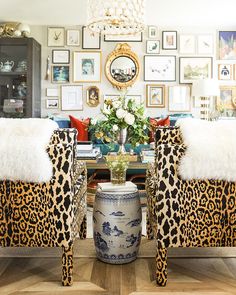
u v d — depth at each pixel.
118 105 2.96
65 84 5.40
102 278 1.79
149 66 5.38
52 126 1.80
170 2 4.36
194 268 1.92
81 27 5.38
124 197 1.96
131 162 3.27
